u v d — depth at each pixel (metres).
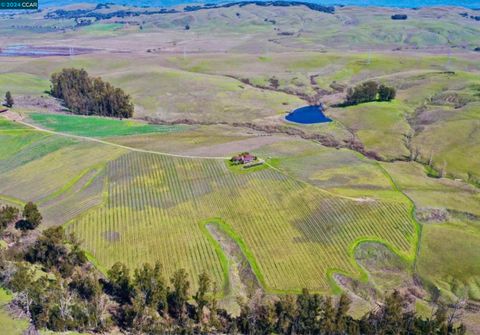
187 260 82.50
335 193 102.94
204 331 64.94
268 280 78.44
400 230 91.31
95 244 86.12
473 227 93.75
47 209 98.06
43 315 61.16
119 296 72.56
